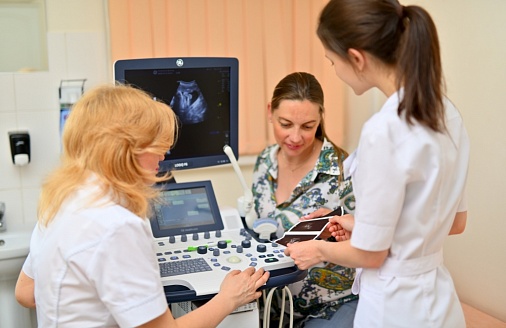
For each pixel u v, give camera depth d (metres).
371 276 1.41
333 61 1.37
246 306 1.58
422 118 1.26
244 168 2.90
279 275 1.61
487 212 2.49
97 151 1.25
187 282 1.53
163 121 1.31
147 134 1.27
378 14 1.27
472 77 2.49
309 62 2.90
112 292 1.19
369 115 3.07
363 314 1.42
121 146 1.24
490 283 2.50
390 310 1.38
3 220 2.39
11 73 2.45
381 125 1.28
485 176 2.48
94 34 2.54
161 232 1.81
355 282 1.54
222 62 1.92
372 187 1.29
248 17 2.75
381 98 3.04
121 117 1.26
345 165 1.45
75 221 1.22
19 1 2.43
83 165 1.26
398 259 1.37
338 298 1.96
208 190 1.93
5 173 2.50
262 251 1.72
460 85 2.55
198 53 2.69
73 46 2.52
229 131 1.99
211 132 1.96
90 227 1.21
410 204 1.33
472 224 2.56
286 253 1.57
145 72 1.83
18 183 2.52
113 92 1.31
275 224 1.89
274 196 2.09
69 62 2.52
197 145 1.95
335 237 1.72
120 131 1.25
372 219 1.29
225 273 1.58
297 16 2.83
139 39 2.58
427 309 1.37
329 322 1.87
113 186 1.25
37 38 2.47
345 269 1.95
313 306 1.96
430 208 1.33
